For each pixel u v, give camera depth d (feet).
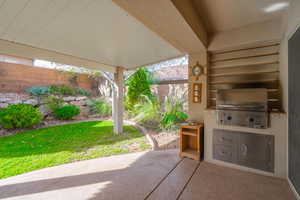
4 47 7.20
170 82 18.01
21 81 16.69
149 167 6.91
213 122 7.25
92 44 8.00
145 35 7.07
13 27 5.95
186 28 5.18
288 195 4.84
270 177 5.88
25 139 11.14
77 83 22.38
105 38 7.30
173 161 7.55
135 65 12.98
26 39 7.14
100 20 5.66
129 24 6.00
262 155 6.07
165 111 16.03
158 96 18.52
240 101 6.37
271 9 5.41
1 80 15.20
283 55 5.95
